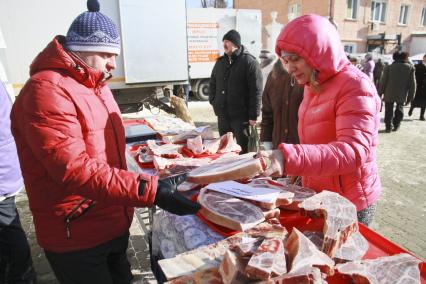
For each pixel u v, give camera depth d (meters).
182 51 7.18
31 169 1.35
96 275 1.52
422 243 3.00
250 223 1.19
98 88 1.43
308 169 1.20
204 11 10.91
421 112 8.41
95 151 1.38
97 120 1.39
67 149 1.16
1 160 1.99
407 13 20.73
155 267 1.73
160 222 1.62
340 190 1.56
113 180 1.15
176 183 1.67
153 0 6.60
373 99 1.34
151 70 6.96
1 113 1.99
